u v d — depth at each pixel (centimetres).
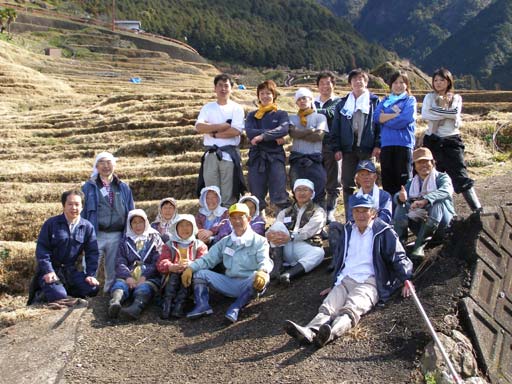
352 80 788
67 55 5691
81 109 2227
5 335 655
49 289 707
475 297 557
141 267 719
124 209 791
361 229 620
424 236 638
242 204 678
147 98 2203
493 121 1360
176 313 674
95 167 791
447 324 534
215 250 686
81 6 9112
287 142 1345
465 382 497
